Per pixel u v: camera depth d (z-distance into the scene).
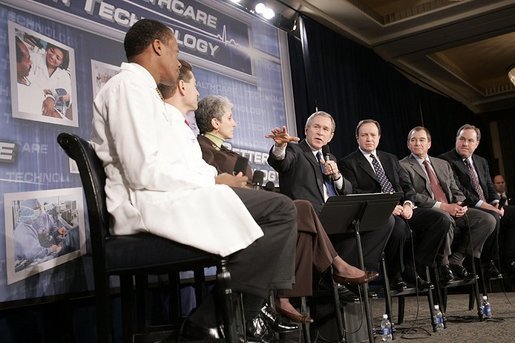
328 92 5.84
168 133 1.64
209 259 1.52
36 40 2.54
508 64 8.76
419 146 4.07
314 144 3.10
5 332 2.14
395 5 6.48
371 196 2.47
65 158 2.55
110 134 1.65
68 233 2.48
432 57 7.73
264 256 1.59
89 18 2.91
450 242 3.58
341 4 5.77
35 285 2.26
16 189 2.28
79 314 2.50
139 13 3.33
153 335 1.80
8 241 2.19
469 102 10.14
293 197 2.91
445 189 4.08
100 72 2.93
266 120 4.57
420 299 5.36
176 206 1.53
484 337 2.71
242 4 4.45
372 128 3.60
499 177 7.74
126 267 1.55
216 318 1.65
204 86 3.88
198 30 3.89
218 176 1.81
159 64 1.78
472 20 6.46
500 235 4.78
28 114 2.42
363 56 6.77
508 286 5.34
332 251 2.34
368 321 2.45
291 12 5.47
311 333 2.84
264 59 4.70
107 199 1.62
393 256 3.25
